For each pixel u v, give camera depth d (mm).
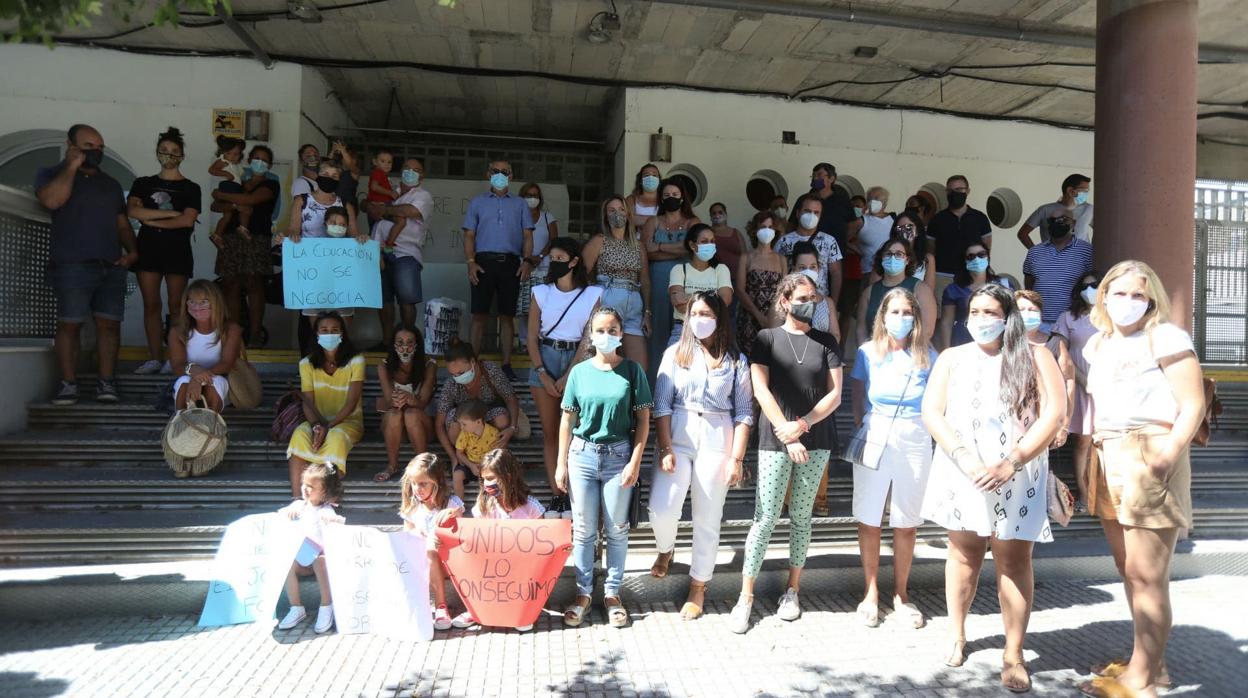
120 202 5145
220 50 7133
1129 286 2891
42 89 6992
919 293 4918
